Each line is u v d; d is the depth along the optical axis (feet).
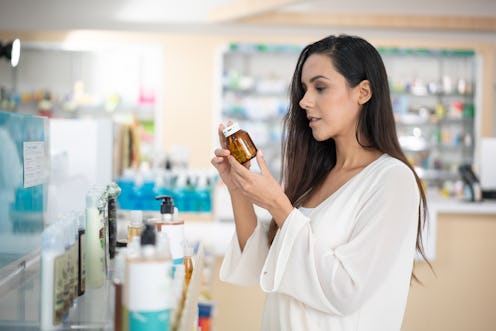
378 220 4.46
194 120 21.67
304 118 5.54
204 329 8.53
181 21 22.09
